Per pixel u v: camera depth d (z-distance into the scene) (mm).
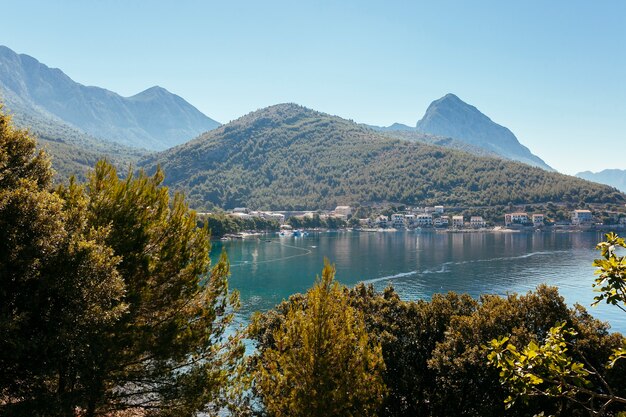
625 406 18469
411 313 27516
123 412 15844
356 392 14719
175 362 15883
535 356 8625
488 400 21297
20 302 11086
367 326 26484
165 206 16500
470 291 79000
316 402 14141
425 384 25328
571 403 18188
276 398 15453
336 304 16453
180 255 16016
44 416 11492
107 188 15250
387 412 23766
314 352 14680
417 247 153000
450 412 23016
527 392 8766
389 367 23641
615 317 60750
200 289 16719
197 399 15281
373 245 161875
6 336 10070
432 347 25906
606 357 20125
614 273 8828
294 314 17328
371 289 32438
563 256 121750
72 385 12828
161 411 15195
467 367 21078
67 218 12703
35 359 11242
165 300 15656
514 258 119125
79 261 11617
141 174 16141
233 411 16969
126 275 14367
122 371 14734
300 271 102000
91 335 12438
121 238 14406
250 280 91312
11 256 10953
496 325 22641
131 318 14406
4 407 11352
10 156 12812
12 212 11172
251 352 39094
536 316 23156
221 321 17594
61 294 11398
